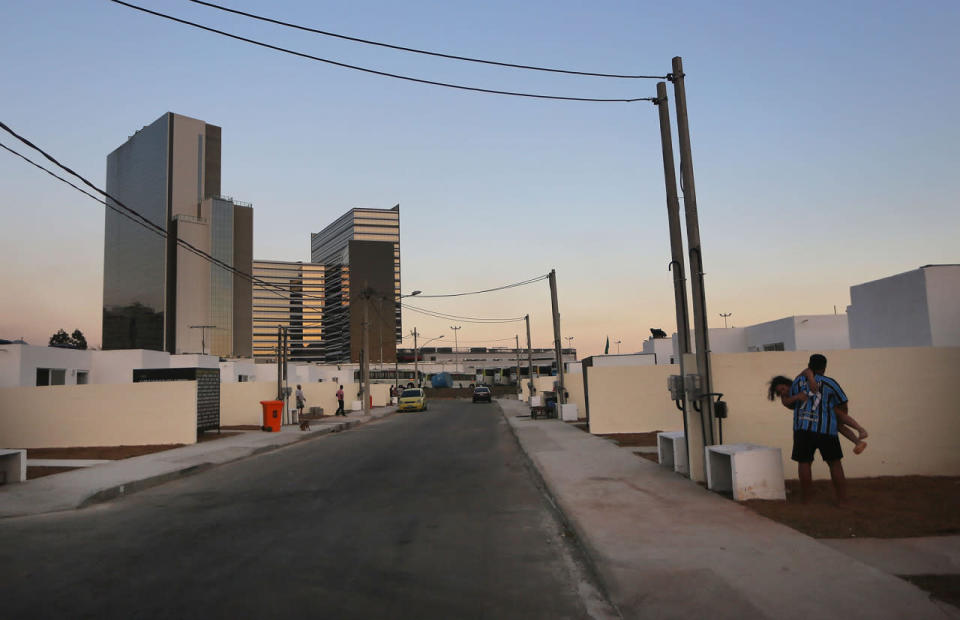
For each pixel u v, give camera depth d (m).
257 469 14.82
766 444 10.90
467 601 5.39
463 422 32.59
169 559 6.82
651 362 32.91
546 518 8.77
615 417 20.86
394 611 5.14
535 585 5.81
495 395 89.69
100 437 19.89
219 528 8.37
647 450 15.58
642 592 5.26
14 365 28.36
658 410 20.89
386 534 7.86
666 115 12.00
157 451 18.19
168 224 188.38
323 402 42.12
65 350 32.34
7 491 11.19
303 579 6.00
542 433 21.78
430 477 13.00
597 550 6.50
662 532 7.14
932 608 4.66
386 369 111.06
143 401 20.09
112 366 35.28
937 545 6.25
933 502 8.17
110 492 11.26
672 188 11.80
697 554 6.21
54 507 9.91
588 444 17.47
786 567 5.70
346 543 7.41
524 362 140.88
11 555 7.09
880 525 7.04
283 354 31.92
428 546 7.25
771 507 8.20
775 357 11.03
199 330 181.88
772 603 4.86
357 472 13.87
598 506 8.77
